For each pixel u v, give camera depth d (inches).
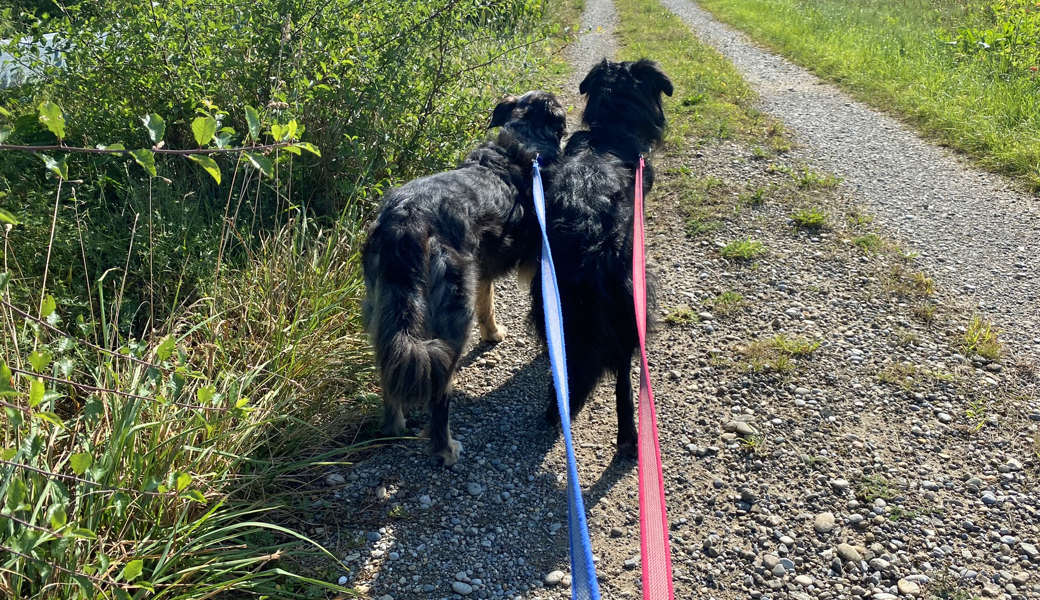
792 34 494.6
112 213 158.6
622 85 161.8
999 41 332.5
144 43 157.9
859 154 263.3
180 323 127.6
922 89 323.9
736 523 108.4
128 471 92.7
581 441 128.0
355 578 99.3
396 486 116.5
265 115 146.8
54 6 204.7
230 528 91.9
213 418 104.0
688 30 566.3
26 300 126.0
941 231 200.8
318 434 121.9
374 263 113.3
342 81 173.2
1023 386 135.0
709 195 225.8
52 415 69.1
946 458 118.5
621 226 120.6
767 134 286.4
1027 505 108.3
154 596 86.3
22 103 166.7
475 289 120.9
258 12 168.4
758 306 165.8
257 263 147.5
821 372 141.3
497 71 223.1
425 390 104.3
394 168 181.9
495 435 129.4
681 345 152.3
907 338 150.6
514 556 104.0
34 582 80.2
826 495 112.3
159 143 70.1
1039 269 178.5
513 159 137.4
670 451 123.3
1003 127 265.9
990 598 93.7
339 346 135.2
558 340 83.0
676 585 98.8
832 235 198.2
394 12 185.3
